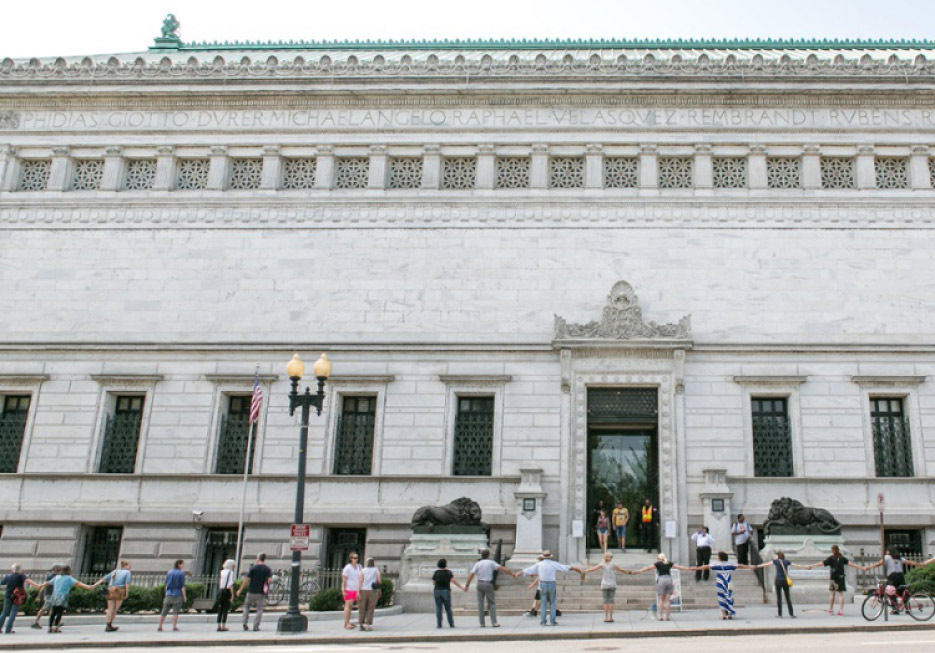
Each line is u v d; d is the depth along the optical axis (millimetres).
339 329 35375
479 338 34875
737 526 30016
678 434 32875
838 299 34500
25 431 34688
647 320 34562
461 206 36500
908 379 33125
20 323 36125
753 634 20672
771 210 35688
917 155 36125
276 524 32750
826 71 36781
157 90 38406
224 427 34719
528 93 37562
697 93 37031
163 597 27453
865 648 16547
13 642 21203
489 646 19234
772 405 33906
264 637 21469
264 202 36969
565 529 32156
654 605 25625
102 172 38438
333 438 34125
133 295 36250
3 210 37594
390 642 20797
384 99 38094
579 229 35906
